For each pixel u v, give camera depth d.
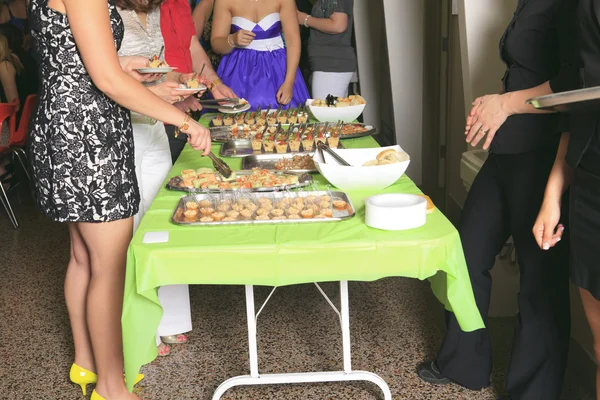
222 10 3.88
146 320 1.80
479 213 2.27
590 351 2.43
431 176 5.05
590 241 1.63
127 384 1.86
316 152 2.36
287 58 3.92
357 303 3.21
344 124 3.19
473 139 2.12
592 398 2.37
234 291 3.41
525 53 1.96
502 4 2.78
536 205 2.09
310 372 2.39
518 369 2.20
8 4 5.69
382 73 5.70
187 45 2.84
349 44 4.89
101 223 2.08
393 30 4.75
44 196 2.04
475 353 2.37
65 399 2.51
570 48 1.79
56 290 3.58
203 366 2.68
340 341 2.84
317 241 1.72
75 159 1.98
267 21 3.87
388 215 1.77
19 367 2.76
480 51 2.83
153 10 2.49
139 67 2.28
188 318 2.80
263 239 1.75
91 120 1.98
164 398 2.46
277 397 2.42
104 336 2.22
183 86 2.39
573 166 1.63
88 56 1.86
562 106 1.36
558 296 2.14
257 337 2.90
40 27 1.92
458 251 1.77
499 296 2.94
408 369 2.58
